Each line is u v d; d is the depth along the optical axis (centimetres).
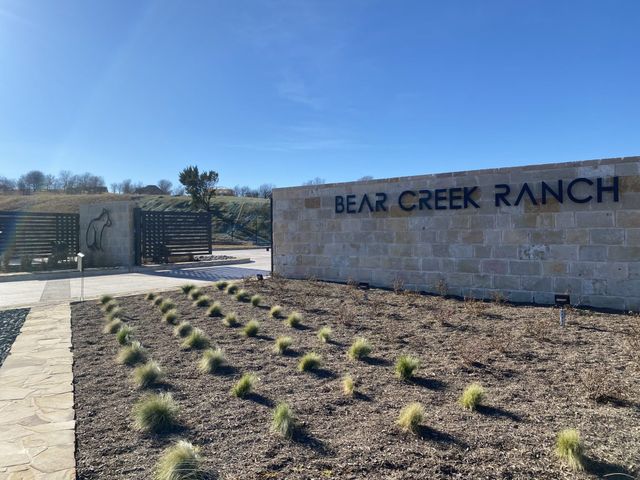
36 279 1831
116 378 554
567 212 912
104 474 326
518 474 313
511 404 437
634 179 842
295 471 323
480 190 1023
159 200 6500
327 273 1316
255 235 5322
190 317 910
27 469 334
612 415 406
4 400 481
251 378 497
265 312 935
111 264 2280
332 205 1295
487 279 1016
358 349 607
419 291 1113
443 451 347
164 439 382
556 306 897
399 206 1157
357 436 376
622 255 856
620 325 720
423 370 546
